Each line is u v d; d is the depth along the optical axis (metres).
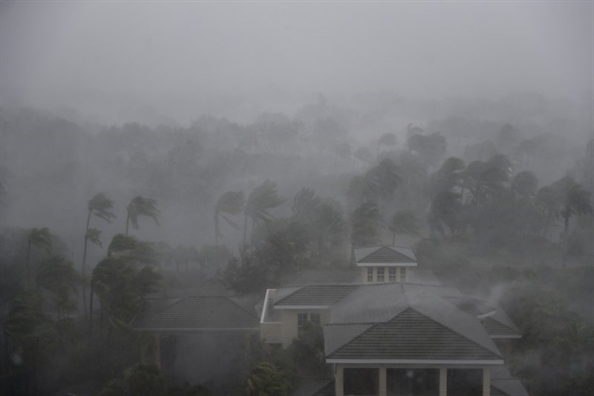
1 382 31.45
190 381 31.62
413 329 24.03
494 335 30.83
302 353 28.11
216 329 31.92
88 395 31.34
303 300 30.00
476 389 23.62
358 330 24.50
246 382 27.48
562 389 29.02
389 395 23.70
